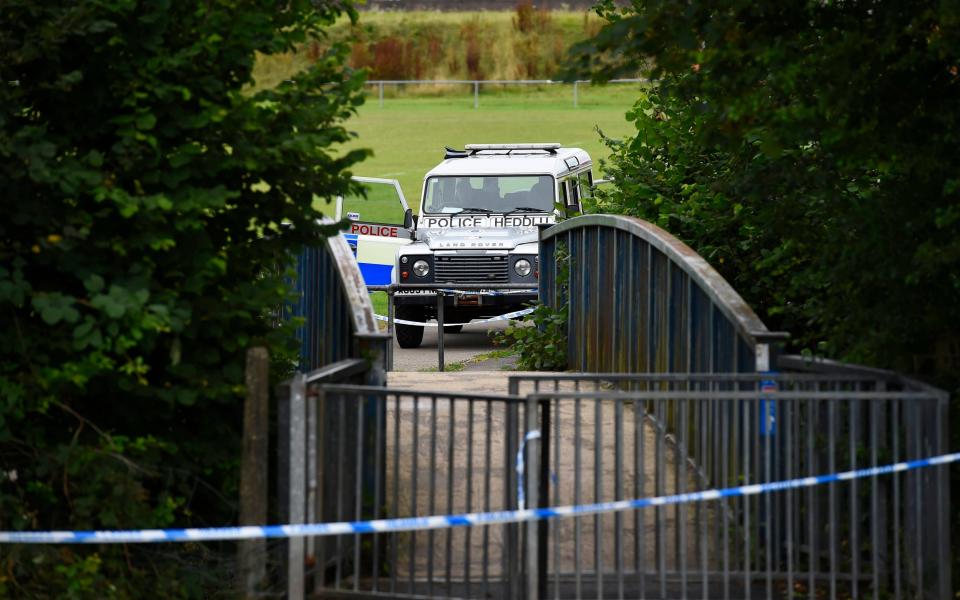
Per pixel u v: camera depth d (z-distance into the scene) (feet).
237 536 65.36
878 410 76.89
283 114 77.15
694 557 80.79
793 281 85.92
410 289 198.18
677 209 136.15
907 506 74.84
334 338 105.29
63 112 76.33
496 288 204.85
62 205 73.26
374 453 81.46
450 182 220.02
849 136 75.51
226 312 76.59
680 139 142.72
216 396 75.66
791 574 73.36
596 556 71.87
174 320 70.74
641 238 115.75
